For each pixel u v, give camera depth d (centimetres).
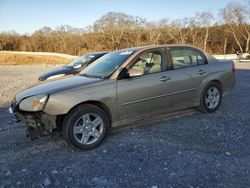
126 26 7806
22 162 417
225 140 473
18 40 8231
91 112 456
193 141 473
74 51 7775
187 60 589
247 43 5384
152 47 547
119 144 470
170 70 551
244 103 711
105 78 488
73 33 8025
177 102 562
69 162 414
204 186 342
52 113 432
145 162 405
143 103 511
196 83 587
